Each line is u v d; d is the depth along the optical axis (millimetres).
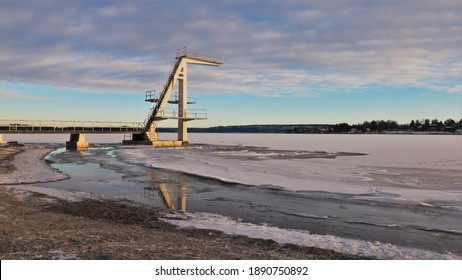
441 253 8719
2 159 28031
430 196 15656
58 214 11508
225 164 28328
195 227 10492
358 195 15953
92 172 23422
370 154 40438
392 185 18609
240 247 8453
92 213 12000
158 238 8797
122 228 9883
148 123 54688
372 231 10758
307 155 38594
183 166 26641
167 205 14047
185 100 55000
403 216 12484
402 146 59812
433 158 35062
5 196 14055
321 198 15391
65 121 47062
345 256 8188
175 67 54062
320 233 10531
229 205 14102
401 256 8305
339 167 26562
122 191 16891
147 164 27734
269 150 47250
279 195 16047
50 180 19656
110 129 51719
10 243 7492
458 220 11969
